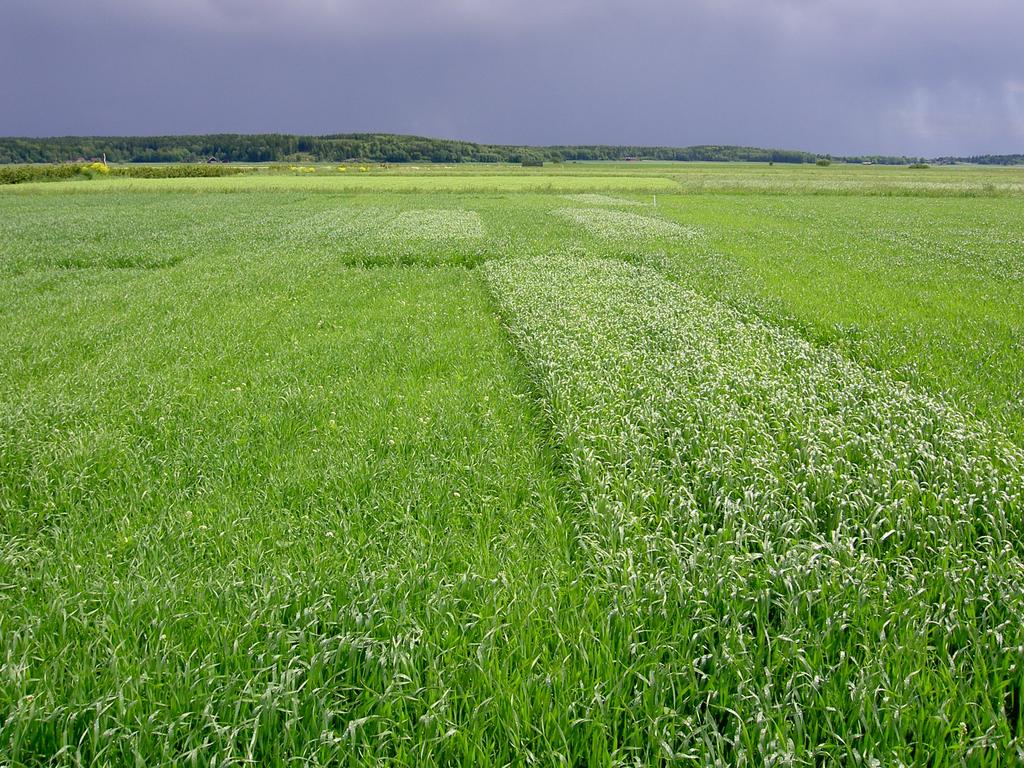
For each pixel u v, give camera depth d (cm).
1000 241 2641
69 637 388
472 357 1041
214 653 367
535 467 641
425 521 533
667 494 548
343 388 877
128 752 303
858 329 1175
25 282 1786
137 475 618
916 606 395
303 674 354
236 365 981
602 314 1273
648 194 6347
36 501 561
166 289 1600
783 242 2658
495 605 411
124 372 926
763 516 498
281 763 298
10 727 307
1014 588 405
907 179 8950
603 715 320
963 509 499
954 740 311
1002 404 761
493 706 327
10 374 924
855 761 295
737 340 1072
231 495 580
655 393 789
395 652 354
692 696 340
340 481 601
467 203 5322
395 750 315
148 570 458
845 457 601
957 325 1203
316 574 444
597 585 432
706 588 411
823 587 409
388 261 2212
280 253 2300
